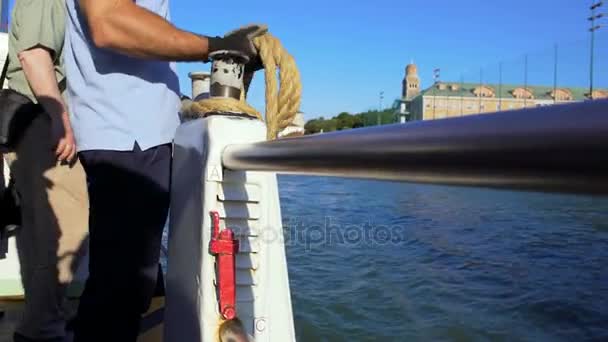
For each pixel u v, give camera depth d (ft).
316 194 72.64
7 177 9.30
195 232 4.90
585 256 33.76
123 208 5.02
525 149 1.26
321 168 2.57
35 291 7.18
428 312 22.39
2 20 11.70
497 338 20.22
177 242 5.44
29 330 7.19
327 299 23.30
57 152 7.16
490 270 30.14
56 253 7.33
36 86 7.20
